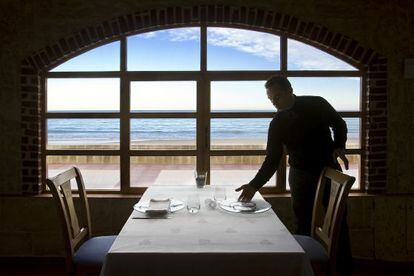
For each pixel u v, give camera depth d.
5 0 3.20
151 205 2.13
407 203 3.24
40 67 3.24
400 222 3.24
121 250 1.50
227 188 2.72
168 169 6.63
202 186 2.66
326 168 2.39
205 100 3.35
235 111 3.36
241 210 2.08
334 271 2.04
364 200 3.23
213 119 3.38
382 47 3.23
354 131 3.44
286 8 3.21
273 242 1.61
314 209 2.43
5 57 3.21
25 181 3.26
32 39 3.21
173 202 2.27
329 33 3.21
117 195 3.33
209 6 3.20
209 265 1.49
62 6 3.22
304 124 2.55
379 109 3.25
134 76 3.34
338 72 3.33
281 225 1.85
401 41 3.22
